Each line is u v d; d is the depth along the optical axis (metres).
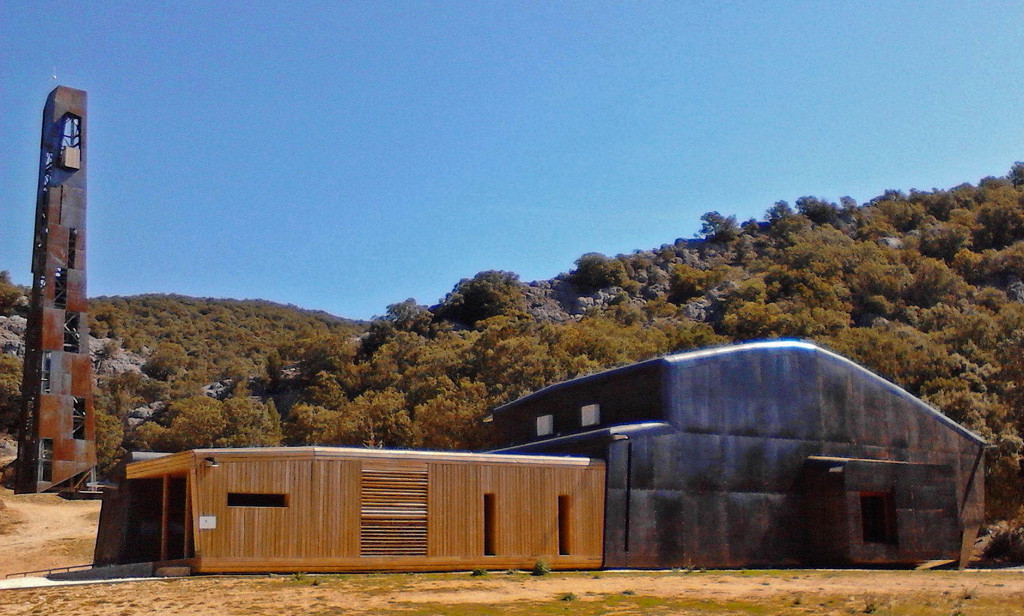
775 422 35.44
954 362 72.56
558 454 34.09
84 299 69.75
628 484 31.88
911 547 34.56
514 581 26.11
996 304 123.00
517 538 29.75
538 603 21.73
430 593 22.95
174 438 96.94
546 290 169.12
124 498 31.81
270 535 26.31
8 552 48.97
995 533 42.72
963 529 35.91
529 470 30.38
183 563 26.17
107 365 144.88
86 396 68.75
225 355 183.75
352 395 114.06
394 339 128.38
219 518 25.88
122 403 119.44
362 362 123.62
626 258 179.25
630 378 35.66
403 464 28.44
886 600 22.67
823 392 36.84
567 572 29.77
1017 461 46.00
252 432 96.38
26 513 60.47
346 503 27.38
